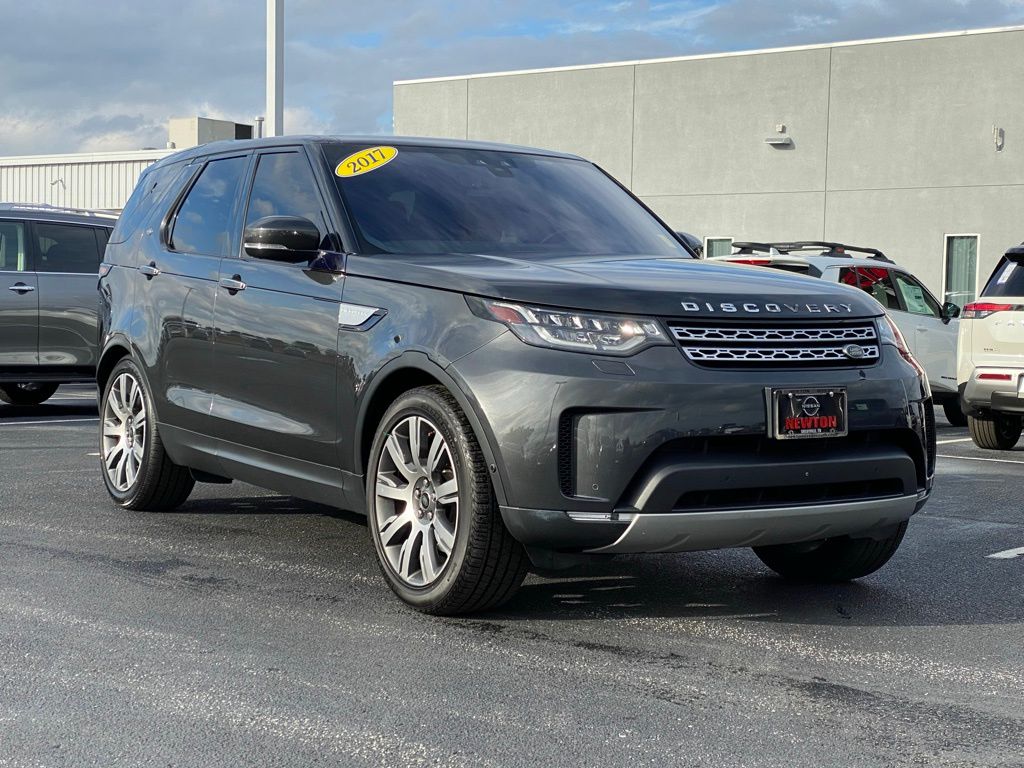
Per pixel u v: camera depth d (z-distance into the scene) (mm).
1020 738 3314
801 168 25969
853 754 3180
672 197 27469
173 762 3068
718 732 3326
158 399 6094
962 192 24406
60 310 11578
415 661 3938
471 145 5816
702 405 4070
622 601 4766
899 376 4469
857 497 4383
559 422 4051
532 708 3500
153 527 6082
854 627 4449
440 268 4508
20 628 4246
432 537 4461
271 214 5426
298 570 5191
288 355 5059
